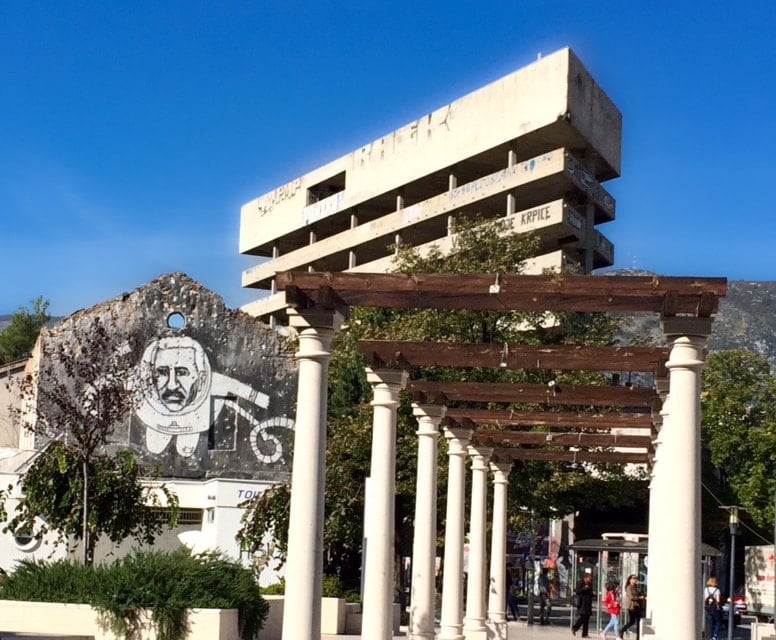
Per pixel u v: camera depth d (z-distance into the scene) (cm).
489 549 3394
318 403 1253
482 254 3912
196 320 3956
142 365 3856
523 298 1246
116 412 2809
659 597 1703
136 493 2755
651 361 1562
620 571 3422
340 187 8275
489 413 2056
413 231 7056
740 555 5191
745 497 4681
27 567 2089
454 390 1844
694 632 1199
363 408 3541
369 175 7381
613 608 2952
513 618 3959
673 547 1206
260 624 2122
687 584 1199
